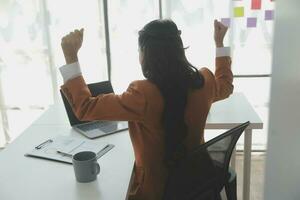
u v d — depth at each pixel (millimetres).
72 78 1368
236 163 2932
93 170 1327
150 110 1298
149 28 1291
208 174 1353
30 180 1358
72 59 1372
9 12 2926
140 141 1397
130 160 1505
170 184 1232
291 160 487
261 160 2977
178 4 2814
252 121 1946
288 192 501
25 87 3137
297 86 453
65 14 2906
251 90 2945
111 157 1541
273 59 510
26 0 2896
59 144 1671
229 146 1373
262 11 2748
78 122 1943
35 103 3180
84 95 1350
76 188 1286
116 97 1323
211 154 1298
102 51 2975
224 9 2785
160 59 1271
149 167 1406
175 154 1257
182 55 1314
